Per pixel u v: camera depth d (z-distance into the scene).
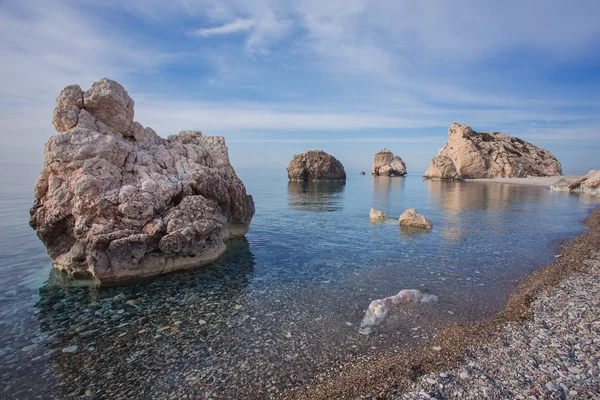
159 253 14.22
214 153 20.86
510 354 8.02
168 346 8.73
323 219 28.88
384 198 47.44
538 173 101.50
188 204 15.12
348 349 8.61
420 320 10.19
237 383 7.26
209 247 15.97
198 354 8.37
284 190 62.00
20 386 7.18
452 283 13.34
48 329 9.60
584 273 13.82
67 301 11.52
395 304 11.16
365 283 13.37
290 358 8.20
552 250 18.25
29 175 69.19
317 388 7.07
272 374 7.58
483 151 100.62
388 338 9.15
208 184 17.41
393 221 27.56
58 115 14.27
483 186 72.94
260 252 17.94
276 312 10.75
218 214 17.80
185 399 6.77
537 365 7.47
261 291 12.52
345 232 23.20
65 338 9.12
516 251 18.12
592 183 52.69
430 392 6.75
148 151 16.86
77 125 14.38
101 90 15.15
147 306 11.18
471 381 7.06
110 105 15.38
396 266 15.56
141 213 13.83
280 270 14.98
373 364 7.91
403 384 7.08
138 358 8.20
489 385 6.88
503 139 110.94
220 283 13.33
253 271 14.80
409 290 11.93
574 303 10.71
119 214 13.55
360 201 43.47
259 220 28.33
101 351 8.50
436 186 73.81
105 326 9.79
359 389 6.98
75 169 13.62
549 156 107.31
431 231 23.52
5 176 65.06
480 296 11.99
